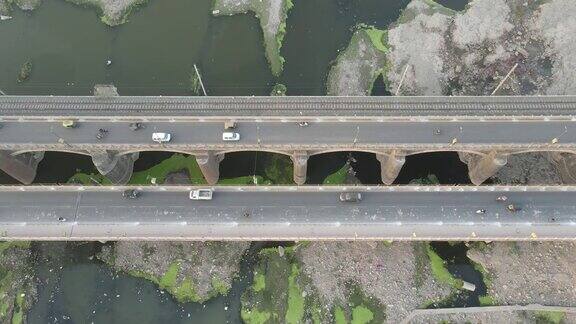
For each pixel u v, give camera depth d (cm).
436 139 7519
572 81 9125
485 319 7531
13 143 7562
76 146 7519
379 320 7581
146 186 7519
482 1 9800
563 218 7244
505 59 9356
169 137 7531
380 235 7206
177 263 8044
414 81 9288
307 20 9888
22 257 8131
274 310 7738
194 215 7388
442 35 9606
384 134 7575
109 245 8181
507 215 7281
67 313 7844
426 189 7438
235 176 8688
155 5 10075
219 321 7750
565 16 9538
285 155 8775
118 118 7712
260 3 9950
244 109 8088
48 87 9444
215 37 9806
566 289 7669
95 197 7538
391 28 9781
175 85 9406
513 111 8006
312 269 7906
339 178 8669
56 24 9962
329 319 7606
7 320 7788
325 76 9469
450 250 8044
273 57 9619
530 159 8669
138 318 7800
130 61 9656
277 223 7306
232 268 8025
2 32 9912
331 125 7675
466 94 9175
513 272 7825
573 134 7506
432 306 7681
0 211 7456
